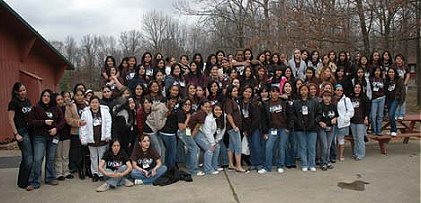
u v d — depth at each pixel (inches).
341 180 264.4
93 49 2593.5
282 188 247.8
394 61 359.9
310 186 251.4
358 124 323.3
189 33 2092.8
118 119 276.5
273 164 308.7
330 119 298.0
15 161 343.3
